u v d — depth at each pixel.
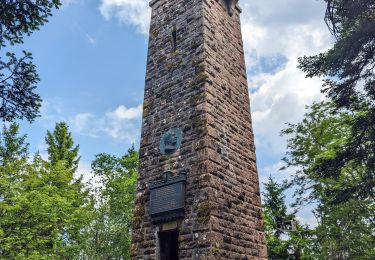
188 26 12.12
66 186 23.36
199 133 9.80
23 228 18.05
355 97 9.97
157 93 11.91
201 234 8.45
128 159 26.41
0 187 17.98
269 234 22.03
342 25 9.62
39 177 20.69
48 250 19.98
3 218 17.23
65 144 29.14
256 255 9.76
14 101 7.64
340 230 16.41
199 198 8.93
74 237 23.38
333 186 15.54
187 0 12.70
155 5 14.14
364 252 15.58
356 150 9.99
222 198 9.20
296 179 18.52
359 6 9.10
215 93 10.76
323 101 18.50
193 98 10.53
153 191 10.07
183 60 11.58
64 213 20.91
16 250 17.77
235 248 8.97
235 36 13.53
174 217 9.19
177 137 10.38
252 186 10.91
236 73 12.57
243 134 11.53
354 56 9.05
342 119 16.88
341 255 16.97
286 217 21.94
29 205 17.73
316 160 16.42
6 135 19.45
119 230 25.34
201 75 10.65
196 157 9.54
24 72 7.46
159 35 13.16
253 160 11.53
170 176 9.90
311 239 19.00
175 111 10.91
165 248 9.60
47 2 7.71
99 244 25.08
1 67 7.34
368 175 10.62
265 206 23.30
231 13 13.64
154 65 12.67
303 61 10.05
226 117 10.88
